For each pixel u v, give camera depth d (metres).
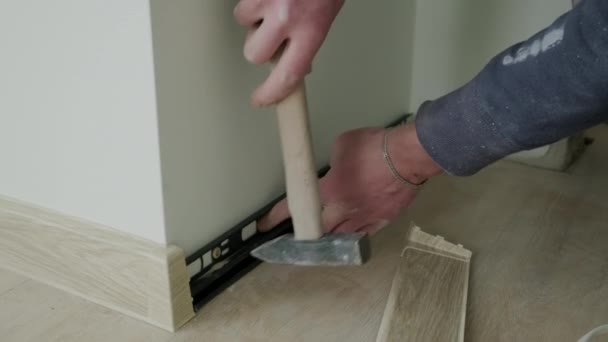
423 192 1.19
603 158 1.35
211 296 0.87
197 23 0.77
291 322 0.83
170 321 0.81
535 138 0.73
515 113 0.72
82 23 0.74
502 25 1.24
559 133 0.72
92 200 0.84
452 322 0.82
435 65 1.34
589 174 1.27
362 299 0.88
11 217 0.90
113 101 0.76
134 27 0.71
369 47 1.16
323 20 0.74
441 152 0.80
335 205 0.91
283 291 0.90
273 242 0.86
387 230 1.06
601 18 0.63
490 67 0.75
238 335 0.81
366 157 0.88
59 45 0.77
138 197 0.80
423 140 0.81
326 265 0.88
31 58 0.80
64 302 0.87
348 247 0.81
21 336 0.80
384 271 0.95
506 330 0.83
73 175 0.84
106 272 0.84
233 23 0.82
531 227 1.08
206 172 0.84
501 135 0.74
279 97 0.78
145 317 0.83
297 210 0.83
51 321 0.83
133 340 0.80
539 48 0.69
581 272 0.95
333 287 0.91
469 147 0.77
